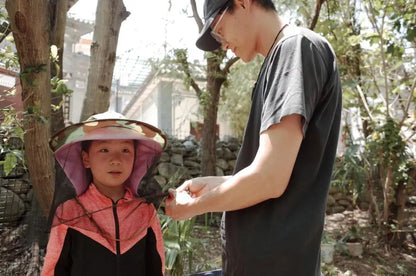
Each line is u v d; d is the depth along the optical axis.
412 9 3.48
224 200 1.05
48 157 1.97
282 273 1.10
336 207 6.82
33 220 3.21
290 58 1.06
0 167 3.78
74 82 8.81
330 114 1.15
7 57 2.15
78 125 1.22
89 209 1.27
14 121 1.96
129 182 1.39
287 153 1.00
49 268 1.20
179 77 5.81
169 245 2.36
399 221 4.82
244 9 1.20
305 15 4.95
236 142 7.29
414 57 4.96
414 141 4.84
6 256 3.06
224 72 5.60
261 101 1.17
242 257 1.15
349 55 4.86
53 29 2.62
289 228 1.09
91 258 1.24
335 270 3.89
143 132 1.33
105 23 2.46
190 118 8.69
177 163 6.28
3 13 2.24
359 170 4.90
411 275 4.01
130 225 1.31
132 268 1.29
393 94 5.34
